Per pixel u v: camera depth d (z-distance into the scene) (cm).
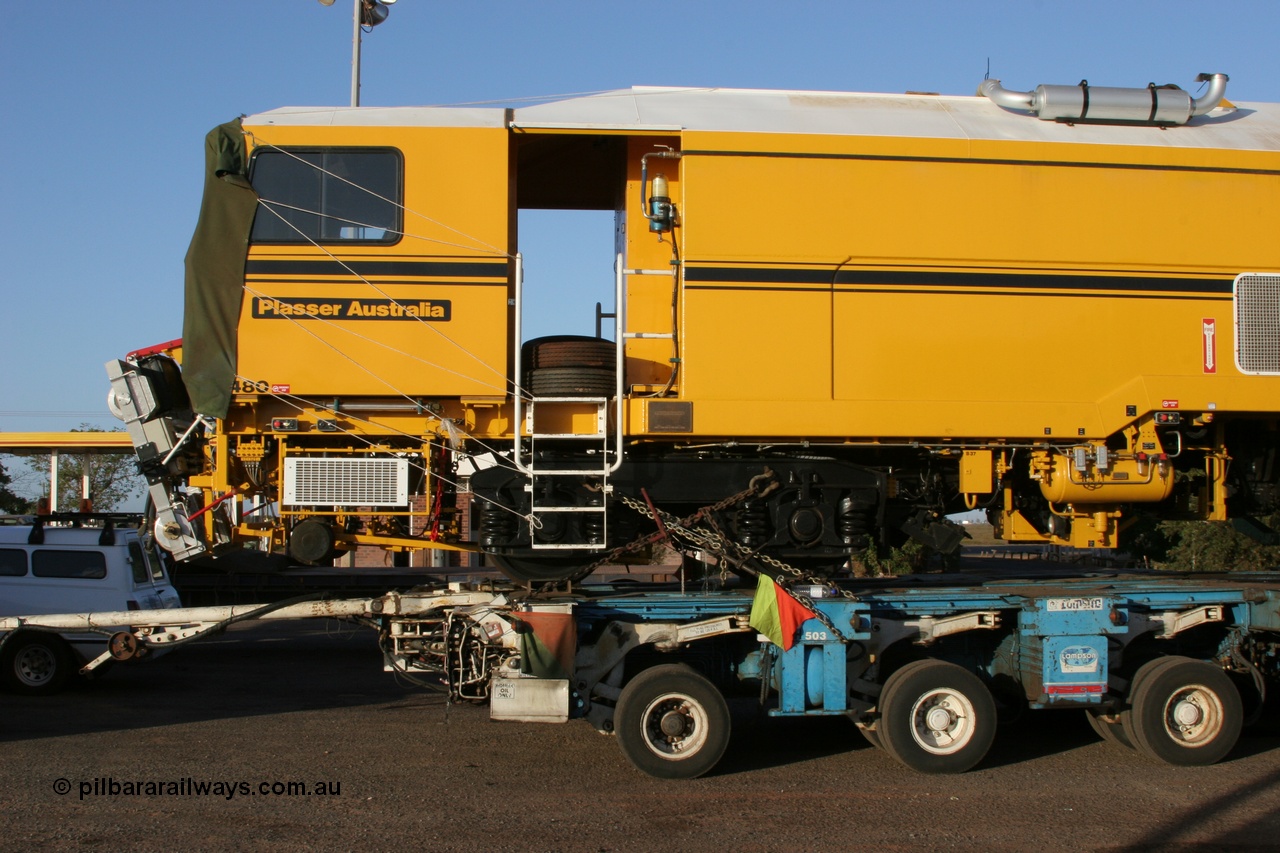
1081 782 620
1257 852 491
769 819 541
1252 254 768
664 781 614
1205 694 667
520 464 694
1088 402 752
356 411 735
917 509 807
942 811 557
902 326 741
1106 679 664
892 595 680
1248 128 799
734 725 786
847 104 779
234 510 741
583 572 704
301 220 721
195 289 714
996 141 752
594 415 731
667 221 749
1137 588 709
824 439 744
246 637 1332
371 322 718
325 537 715
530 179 880
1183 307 762
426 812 547
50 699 888
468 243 722
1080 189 757
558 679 626
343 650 1217
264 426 730
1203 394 754
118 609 954
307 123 727
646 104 756
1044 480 775
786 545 733
